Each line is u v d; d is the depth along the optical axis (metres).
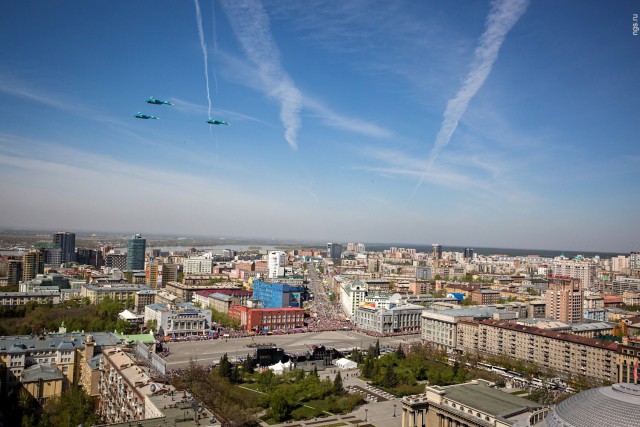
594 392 186.12
